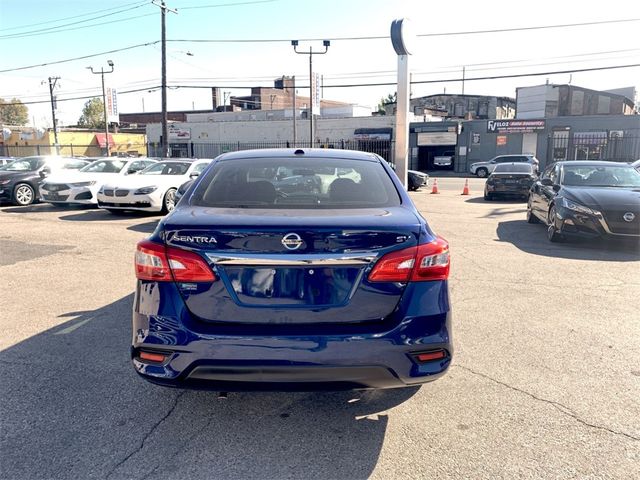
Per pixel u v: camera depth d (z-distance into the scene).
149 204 11.84
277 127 48.31
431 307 2.78
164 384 2.74
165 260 2.75
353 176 3.66
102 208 12.34
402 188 3.59
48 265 7.20
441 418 3.18
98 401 3.38
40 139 55.25
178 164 13.14
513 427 3.07
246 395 3.47
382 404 3.35
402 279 2.75
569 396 3.45
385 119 44.31
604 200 8.26
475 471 2.66
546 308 5.29
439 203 16.47
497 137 41.09
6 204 15.07
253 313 2.69
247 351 2.63
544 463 2.72
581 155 39.00
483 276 6.58
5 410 3.26
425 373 2.75
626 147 37.75
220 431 3.04
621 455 2.79
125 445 2.89
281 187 3.51
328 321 2.71
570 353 4.16
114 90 44.81
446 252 2.90
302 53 33.56
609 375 3.76
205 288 2.71
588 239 8.34
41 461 2.74
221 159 4.00
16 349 4.24
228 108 79.75
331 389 2.70
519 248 8.48
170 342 2.69
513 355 4.11
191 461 2.75
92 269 6.97
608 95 51.34
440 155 43.75
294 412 3.26
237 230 2.67
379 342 2.67
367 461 2.75
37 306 5.38
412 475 2.63
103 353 4.15
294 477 2.62
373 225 2.74
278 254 2.65
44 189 13.20
